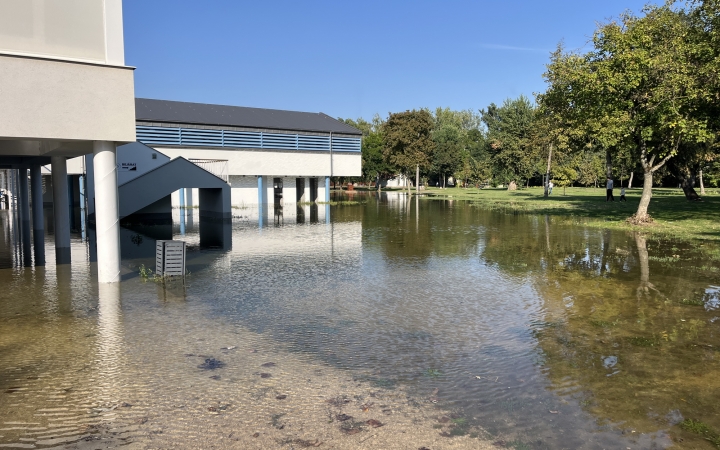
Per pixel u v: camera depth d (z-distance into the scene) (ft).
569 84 71.87
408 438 13.91
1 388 17.17
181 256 38.27
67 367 19.08
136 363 19.54
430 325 25.00
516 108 207.00
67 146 39.83
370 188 299.17
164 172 79.92
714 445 13.66
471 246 54.03
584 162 230.07
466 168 260.01
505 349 21.38
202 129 130.52
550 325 24.84
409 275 38.34
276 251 51.70
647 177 69.82
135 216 86.74
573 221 78.43
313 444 13.56
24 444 13.60
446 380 18.03
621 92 64.75
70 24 32.24
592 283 34.68
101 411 15.49
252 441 13.71
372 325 25.04
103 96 33.24
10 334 23.27
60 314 26.89
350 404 16.05
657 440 13.91
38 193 66.33
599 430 14.43
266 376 18.33
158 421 14.87
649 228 65.05
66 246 53.42
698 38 69.15
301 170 147.74
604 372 18.75
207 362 19.72
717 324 24.73
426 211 108.37
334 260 45.73
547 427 14.60
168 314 26.99
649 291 32.04
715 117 72.18
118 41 33.42
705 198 124.36
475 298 30.76
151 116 125.08
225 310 27.94
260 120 145.48
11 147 43.32
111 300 30.22
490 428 14.52
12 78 30.42
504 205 122.01
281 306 28.89
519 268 40.75
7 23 30.53
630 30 64.75
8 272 39.60
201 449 13.32
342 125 163.53
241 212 113.60
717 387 17.31
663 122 62.44
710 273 37.55
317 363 19.71
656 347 21.45
